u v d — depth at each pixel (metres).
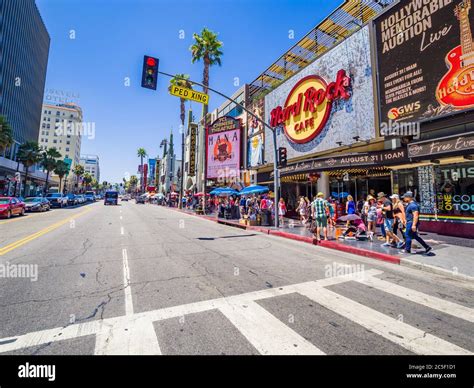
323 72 15.16
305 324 3.20
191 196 36.28
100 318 3.26
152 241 9.12
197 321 3.22
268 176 20.47
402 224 7.70
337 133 14.08
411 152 9.66
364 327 3.15
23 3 54.78
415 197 11.26
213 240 9.73
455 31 9.09
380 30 11.91
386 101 11.50
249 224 14.52
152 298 3.95
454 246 8.09
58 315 3.33
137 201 57.91
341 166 12.46
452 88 9.11
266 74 22.22
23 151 40.22
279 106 18.95
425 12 10.05
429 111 9.81
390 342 2.81
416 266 6.14
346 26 15.47
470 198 9.55
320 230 9.88
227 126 26.14
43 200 25.09
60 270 5.40
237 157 25.02
